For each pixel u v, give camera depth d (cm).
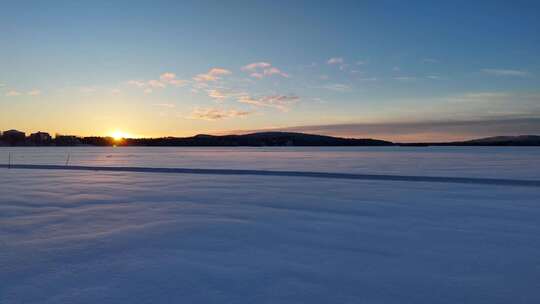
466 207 809
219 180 1416
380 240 540
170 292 359
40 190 1101
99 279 392
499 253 479
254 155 4819
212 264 438
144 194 1016
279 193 1035
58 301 341
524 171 1845
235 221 666
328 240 540
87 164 2647
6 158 3816
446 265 434
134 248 500
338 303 336
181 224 641
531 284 379
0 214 731
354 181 1374
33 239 546
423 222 659
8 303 337
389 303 336
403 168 2130
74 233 580
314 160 3297
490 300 343
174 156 4509
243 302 338
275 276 399
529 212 752
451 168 2116
